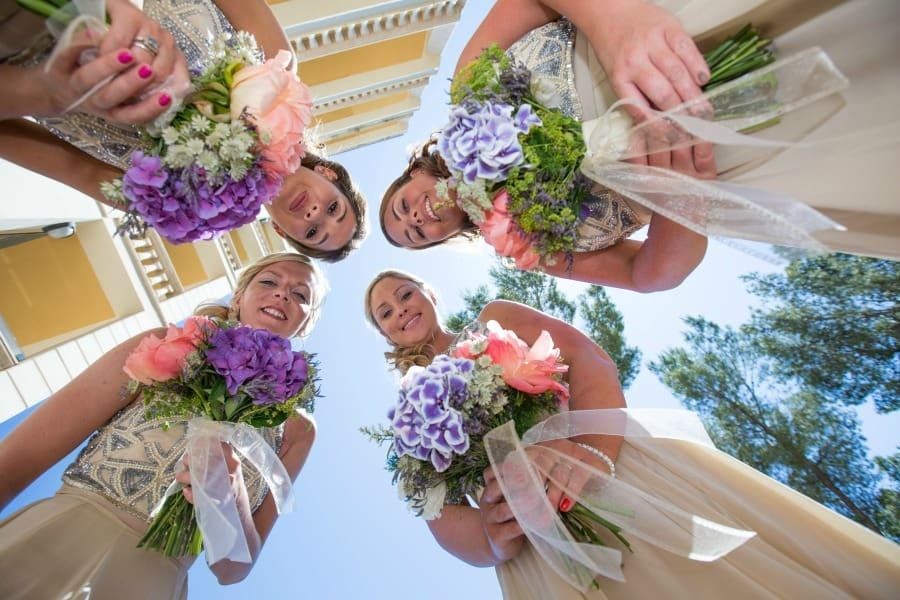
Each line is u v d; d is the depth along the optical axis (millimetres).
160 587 2027
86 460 2158
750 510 1849
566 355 2350
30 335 5004
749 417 7492
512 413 1981
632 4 1591
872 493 6559
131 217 1678
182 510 2068
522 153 1655
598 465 1936
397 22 7527
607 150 1617
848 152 1493
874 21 1403
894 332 6469
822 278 6969
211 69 1693
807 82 1296
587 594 1778
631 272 2268
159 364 1948
